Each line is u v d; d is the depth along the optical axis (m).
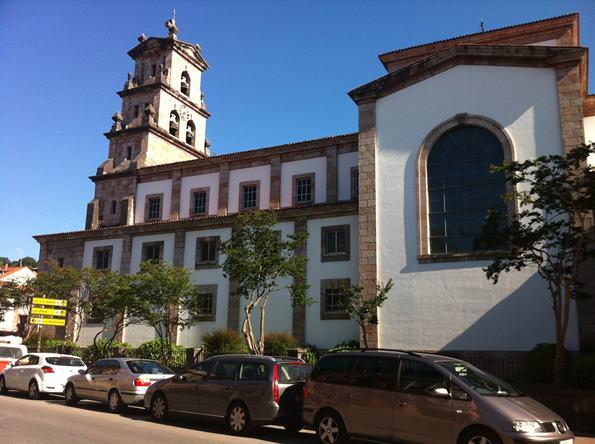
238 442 11.94
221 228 34.44
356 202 29.84
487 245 18.42
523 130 24.12
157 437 12.12
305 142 35.06
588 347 20.77
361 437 11.02
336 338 28.72
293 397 13.12
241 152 37.22
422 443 10.15
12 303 41.25
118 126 44.03
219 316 32.62
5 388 21.67
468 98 25.52
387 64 34.38
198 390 14.16
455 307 23.48
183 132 45.78
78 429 12.93
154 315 29.27
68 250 40.59
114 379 17.02
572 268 17.75
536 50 24.36
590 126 26.45
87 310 34.12
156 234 36.97
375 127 27.33
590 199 16.30
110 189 42.12
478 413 9.64
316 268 30.27
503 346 22.25
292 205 34.84
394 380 10.91
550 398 15.16
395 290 24.88
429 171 25.77
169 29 45.91
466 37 32.22
